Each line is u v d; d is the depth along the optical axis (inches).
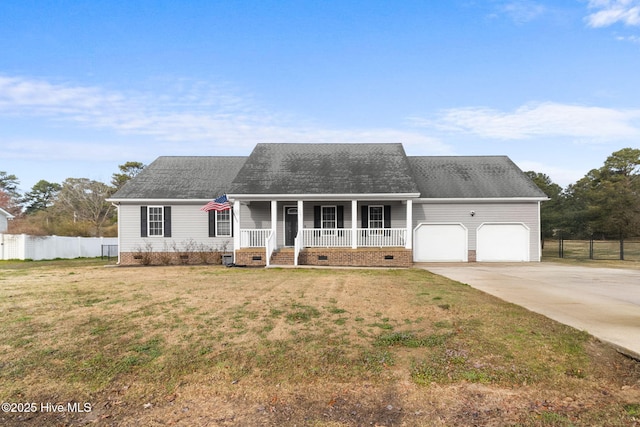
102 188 1934.1
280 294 383.6
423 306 326.3
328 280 483.8
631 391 182.2
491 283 467.5
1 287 430.3
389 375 202.2
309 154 877.2
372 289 409.1
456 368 206.8
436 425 159.2
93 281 479.2
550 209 1587.1
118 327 272.1
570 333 250.4
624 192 1600.6
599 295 386.3
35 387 191.8
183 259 818.8
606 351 224.5
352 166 821.9
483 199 808.9
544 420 159.8
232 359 220.4
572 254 1078.4
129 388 191.8
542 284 460.8
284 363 215.3
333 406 175.6
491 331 257.3
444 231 818.8
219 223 825.5
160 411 172.6
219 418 166.7
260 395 185.2
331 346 236.8
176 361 217.8
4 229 1339.8
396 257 713.6
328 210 813.9
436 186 844.6
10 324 278.8
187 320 288.4
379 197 729.6
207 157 970.1
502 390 186.2
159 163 936.9
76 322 284.0
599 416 161.9
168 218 821.9
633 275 555.5
